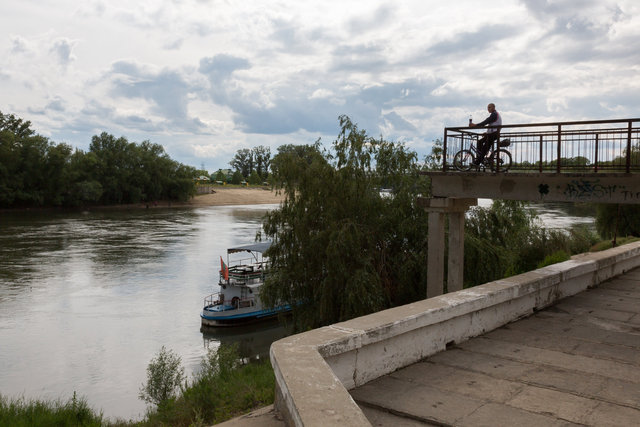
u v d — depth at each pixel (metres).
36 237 60.44
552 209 85.75
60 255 48.44
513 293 7.71
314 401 3.38
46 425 12.92
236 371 13.57
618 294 10.16
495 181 14.62
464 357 6.17
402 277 22.08
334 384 3.68
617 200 12.43
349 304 20.38
